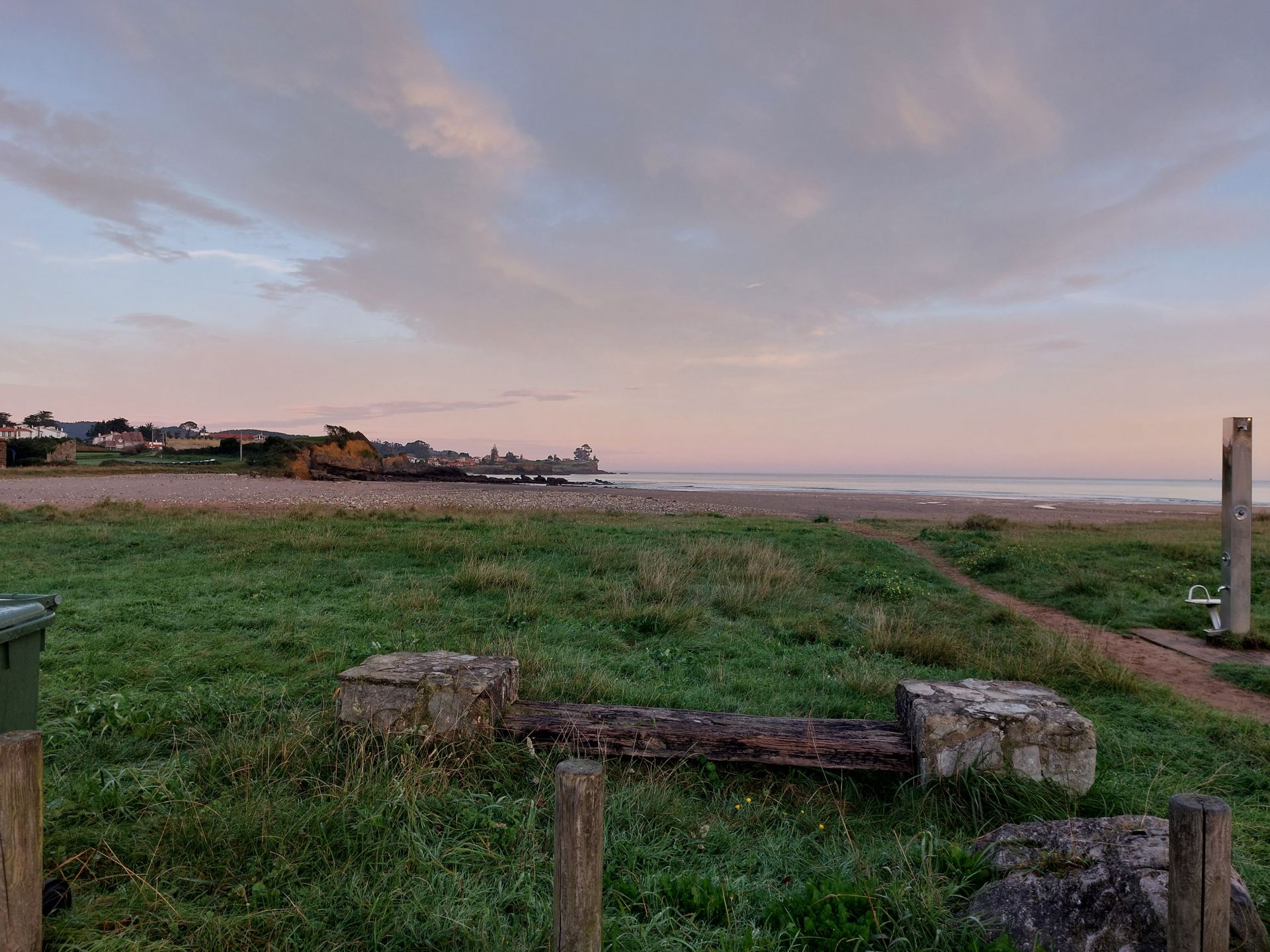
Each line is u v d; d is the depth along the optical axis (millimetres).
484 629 7730
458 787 3820
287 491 37125
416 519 19422
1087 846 2855
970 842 3316
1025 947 2477
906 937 2588
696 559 12586
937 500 51438
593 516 23125
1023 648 7672
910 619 8375
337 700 4320
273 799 3498
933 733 3941
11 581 9930
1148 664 7598
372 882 2902
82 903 2689
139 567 11102
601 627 8211
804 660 7090
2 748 2059
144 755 4270
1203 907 1914
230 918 2607
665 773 4145
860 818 3826
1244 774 4473
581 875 1946
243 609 8344
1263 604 10375
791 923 2668
